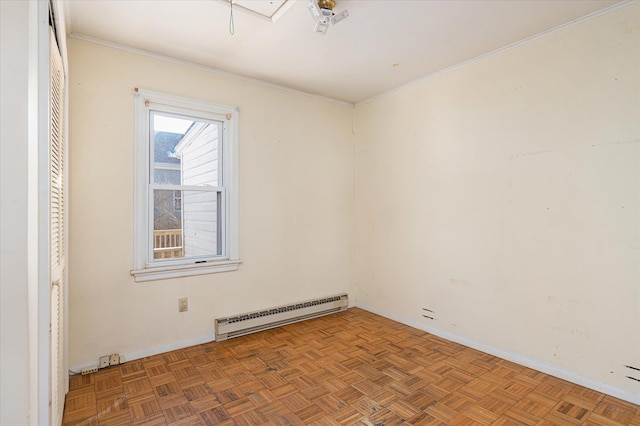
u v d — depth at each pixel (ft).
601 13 6.83
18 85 2.57
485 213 8.86
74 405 6.33
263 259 10.60
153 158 8.84
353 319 11.46
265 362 8.18
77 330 7.59
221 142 10.04
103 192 7.94
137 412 6.14
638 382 6.40
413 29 7.56
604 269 6.86
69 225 7.49
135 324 8.34
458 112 9.49
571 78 7.29
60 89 5.65
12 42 2.56
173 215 9.20
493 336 8.66
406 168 11.02
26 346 2.56
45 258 3.22
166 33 7.66
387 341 9.52
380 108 11.93
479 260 8.98
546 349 7.67
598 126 6.93
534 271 7.90
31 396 2.65
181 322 9.04
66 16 6.86
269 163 10.75
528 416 6.02
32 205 2.73
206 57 8.89
